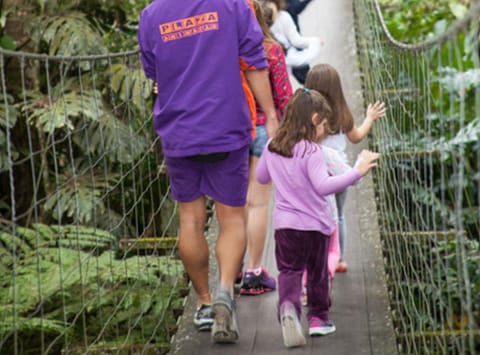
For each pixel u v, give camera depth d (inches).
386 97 245.4
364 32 341.7
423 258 156.0
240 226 179.2
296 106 175.8
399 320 194.4
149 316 227.6
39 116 298.0
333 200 199.5
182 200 180.7
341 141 201.2
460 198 103.3
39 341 247.1
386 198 237.5
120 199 316.5
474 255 231.6
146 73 177.3
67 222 326.6
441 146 114.6
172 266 235.5
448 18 409.1
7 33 329.4
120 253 285.9
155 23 169.8
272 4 236.4
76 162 310.3
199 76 167.3
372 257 220.1
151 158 310.2
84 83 309.4
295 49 241.0
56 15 323.0
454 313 235.6
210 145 167.6
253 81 173.9
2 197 319.3
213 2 167.3
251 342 184.4
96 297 221.1
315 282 181.9
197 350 183.2
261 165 184.1
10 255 232.4
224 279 175.6
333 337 183.2
